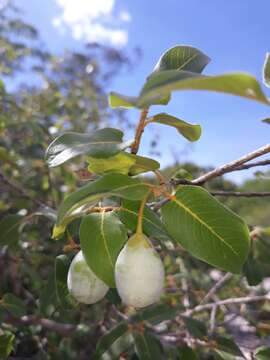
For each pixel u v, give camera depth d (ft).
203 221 0.47
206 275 1.32
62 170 1.24
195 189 0.46
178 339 0.83
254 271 0.79
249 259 0.79
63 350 0.91
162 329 0.93
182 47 0.49
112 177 0.44
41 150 1.40
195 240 0.47
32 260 1.11
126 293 0.42
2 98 1.30
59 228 0.47
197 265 1.33
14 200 1.26
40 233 1.20
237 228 0.46
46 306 0.68
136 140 0.47
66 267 0.61
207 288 1.25
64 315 0.87
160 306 0.76
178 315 0.83
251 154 0.51
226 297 1.25
